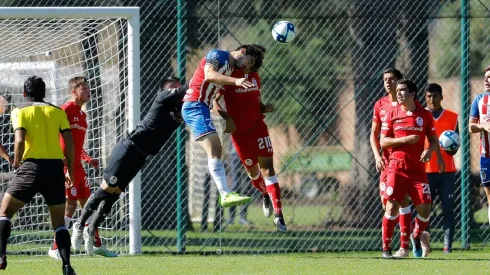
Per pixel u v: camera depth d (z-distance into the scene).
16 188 26.55
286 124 52.75
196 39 45.38
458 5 48.03
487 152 35.66
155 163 45.50
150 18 44.00
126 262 34.03
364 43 48.78
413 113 33.78
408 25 47.88
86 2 45.38
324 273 28.23
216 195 47.06
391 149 34.34
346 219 49.94
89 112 40.53
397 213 34.66
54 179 26.67
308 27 49.28
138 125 32.50
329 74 49.97
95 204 33.25
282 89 50.22
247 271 29.31
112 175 32.59
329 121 47.56
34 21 38.69
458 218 44.75
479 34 48.97
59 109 27.33
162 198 45.47
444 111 39.31
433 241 46.56
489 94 35.47
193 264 32.66
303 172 55.44
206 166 46.41
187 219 46.28
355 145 49.94
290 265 31.70
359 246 44.91
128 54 38.56
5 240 26.94
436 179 39.72
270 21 48.50
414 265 31.09
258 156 35.38
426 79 48.00
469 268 29.83
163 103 32.28
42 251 39.44
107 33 40.00
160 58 43.91
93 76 40.62
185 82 40.50
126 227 40.41
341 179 54.88
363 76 49.22
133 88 38.47
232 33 43.62
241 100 34.41
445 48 49.03
